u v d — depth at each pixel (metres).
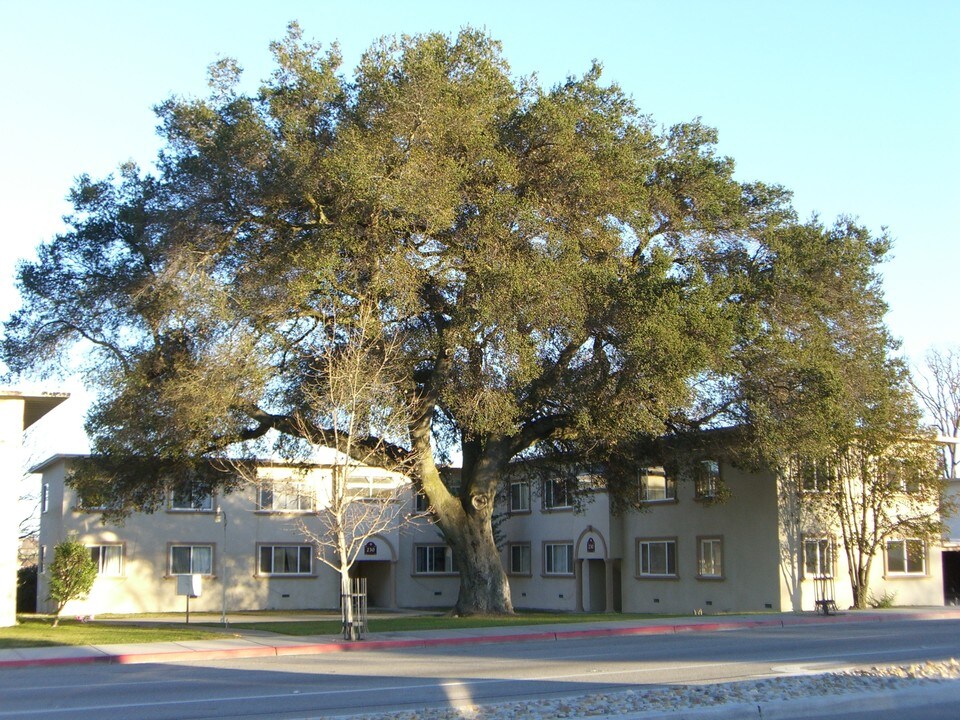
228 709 12.16
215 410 23.39
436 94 23.73
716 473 36.56
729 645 20.05
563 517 44.56
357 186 22.44
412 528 47.41
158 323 24.56
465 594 29.84
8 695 14.00
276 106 24.31
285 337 24.88
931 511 35.53
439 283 24.81
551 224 24.83
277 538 44.91
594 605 42.91
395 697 12.98
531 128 25.52
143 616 39.28
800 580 34.28
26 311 26.72
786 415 26.94
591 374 25.70
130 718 11.55
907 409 33.09
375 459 26.73
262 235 25.50
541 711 10.63
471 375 24.28
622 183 25.42
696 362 24.12
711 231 28.44
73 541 31.66
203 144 24.62
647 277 24.73
